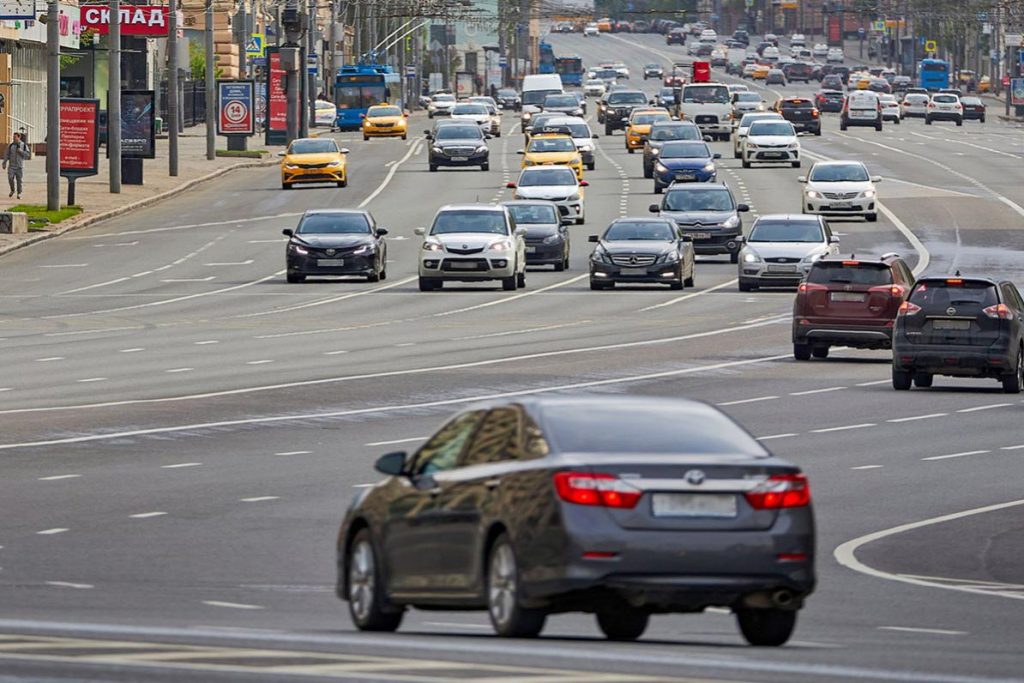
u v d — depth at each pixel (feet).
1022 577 139.03
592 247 521.24
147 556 143.64
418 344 315.17
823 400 251.39
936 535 158.20
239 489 176.76
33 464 192.03
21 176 609.42
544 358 294.25
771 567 97.96
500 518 100.22
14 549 146.61
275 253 500.74
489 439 105.19
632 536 96.58
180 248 512.22
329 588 130.31
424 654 94.48
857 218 569.64
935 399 255.91
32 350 306.55
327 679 83.97
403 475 110.22
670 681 84.43
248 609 120.16
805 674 89.30
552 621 118.62
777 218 428.15
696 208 492.95
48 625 108.47
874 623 117.60
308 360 291.17
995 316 261.44
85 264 476.54
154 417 227.61
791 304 391.86
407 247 515.91
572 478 97.14
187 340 322.55
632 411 103.55
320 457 196.95
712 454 99.86
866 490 181.78
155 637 102.37
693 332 338.54
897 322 264.72
